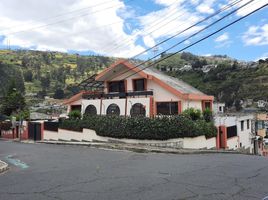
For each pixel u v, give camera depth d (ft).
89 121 107.45
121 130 93.35
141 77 114.62
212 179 35.35
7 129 156.87
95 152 72.33
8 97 213.05
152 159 56.03
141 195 28.73
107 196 28.68
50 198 28.71
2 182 37.27
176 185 32.48
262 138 144.97
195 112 92.12
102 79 124.57
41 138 131.54
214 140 96.22
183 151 72.59
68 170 44.55
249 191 29.73
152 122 86.79
